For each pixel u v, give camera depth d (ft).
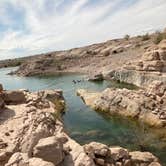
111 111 90.43
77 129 74.64
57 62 327.88
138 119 79.66
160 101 79.77
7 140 46.60
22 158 32.04
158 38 219.41
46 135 45.44
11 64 561.43
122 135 67.92
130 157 45.42
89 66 272.72
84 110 98.02
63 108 101.19
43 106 85.15
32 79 240.12
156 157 49.47
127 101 87.61
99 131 71.97
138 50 242.78
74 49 431.84
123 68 172.14
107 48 328.08
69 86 172.45
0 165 38.04
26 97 88.28
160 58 133.80
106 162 41.32
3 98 78.48
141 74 142.10
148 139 63.93
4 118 61.41
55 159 35.04
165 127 70.95
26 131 50.26
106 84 166.20
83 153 38.70
